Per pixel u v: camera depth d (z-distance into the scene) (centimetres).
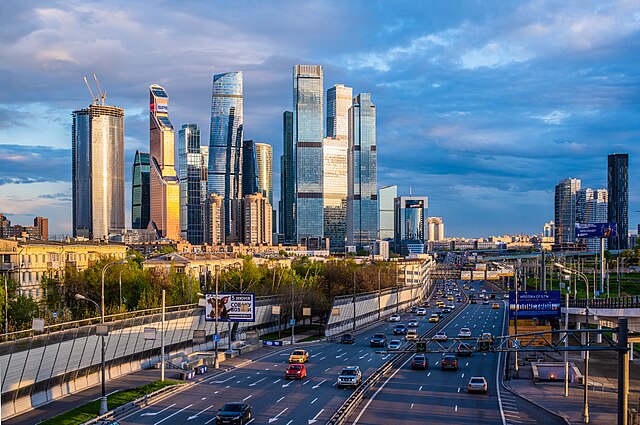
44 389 6675
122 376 8031
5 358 6062
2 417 5931
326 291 18500
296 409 6216
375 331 14388
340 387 7356
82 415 5900
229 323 10225
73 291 13200
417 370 8800
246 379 8006
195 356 9306
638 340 6172
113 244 19862
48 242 16238
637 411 5819
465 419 5912
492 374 8538
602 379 8256
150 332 7475
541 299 9762
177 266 17500
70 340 7000
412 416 5994
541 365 8019
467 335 12188
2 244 14262
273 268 18988
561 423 5834
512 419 5947
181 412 6091
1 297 9594
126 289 12912
